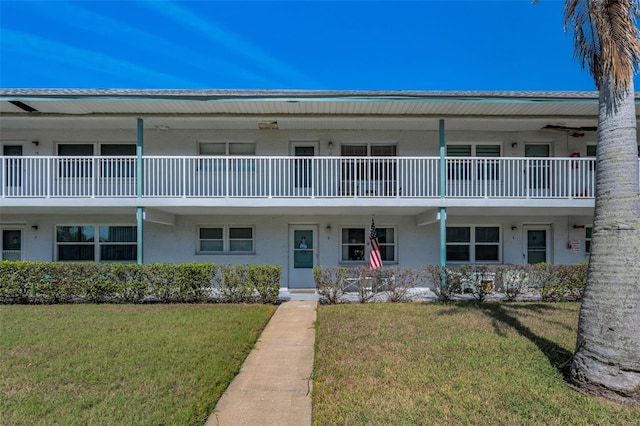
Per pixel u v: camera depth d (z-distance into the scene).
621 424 3.92
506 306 9.48
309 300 10.68
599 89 5.16
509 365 5.41
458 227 13.11
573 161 12.18
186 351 5.88
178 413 4.03
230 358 5.73
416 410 4.17
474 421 3.95
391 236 13.09
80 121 11.50
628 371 4.42
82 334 6.77
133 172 12.56
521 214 12.54
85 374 4.98
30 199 10.88
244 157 10.87
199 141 12.76
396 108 10.65
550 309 9.07
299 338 7.07
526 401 4.37
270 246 12.86
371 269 10.41
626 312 4.54
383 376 5.07
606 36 4.87
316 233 13.00
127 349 5.95
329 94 10.00
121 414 3.99
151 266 10.14
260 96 9.98
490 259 13.05
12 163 11.95
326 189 12.03
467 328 7.30
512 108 10.53
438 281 10.53
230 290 10.20
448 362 5.52
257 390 4.85
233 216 12.87
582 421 3.96
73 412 4.03
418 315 8.45
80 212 12.09
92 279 10.06
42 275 10.00
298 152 12.90
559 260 12.91
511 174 12.70
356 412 4.13
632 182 4.75
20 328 7.21
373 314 8.57
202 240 12.96
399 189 12.57
